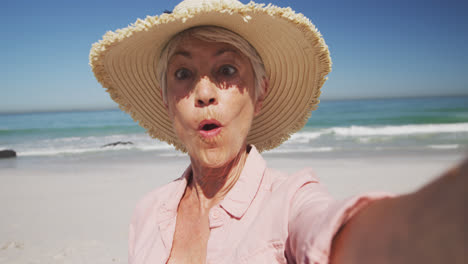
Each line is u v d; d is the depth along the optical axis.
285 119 0.55
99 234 1.81
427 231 0.11
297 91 0.52
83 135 8.70
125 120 13.80
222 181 0.44
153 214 0.48
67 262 1.49
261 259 0.32
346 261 0.15
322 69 0.48
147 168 3.65
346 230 0.16
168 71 0.42
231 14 0.36
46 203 2.43
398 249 0.12
